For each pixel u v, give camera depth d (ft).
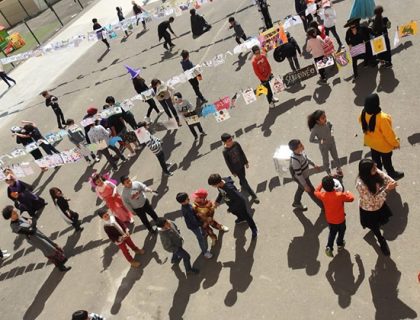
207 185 34.55
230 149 28.58
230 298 25.20
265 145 35.55
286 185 30.81
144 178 38.96
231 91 45.32
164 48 65.92
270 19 53.72
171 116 44.39
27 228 30.68
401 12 43.98
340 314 21.80
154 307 26.76
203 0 60.39
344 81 38.45
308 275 24.40
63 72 77.97
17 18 137.90
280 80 36.40
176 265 28.94
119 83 62.13
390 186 21.43
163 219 25.27
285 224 28.07
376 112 24.29
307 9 45.03
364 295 22.09
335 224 23.08
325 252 25.00
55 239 36.60
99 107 57.31
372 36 35.86
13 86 81.56
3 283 34.22
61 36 99.30
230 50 54.90
